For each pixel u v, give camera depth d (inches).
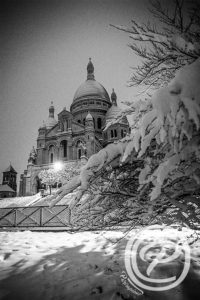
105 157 138.3
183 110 95.9
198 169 122.6
